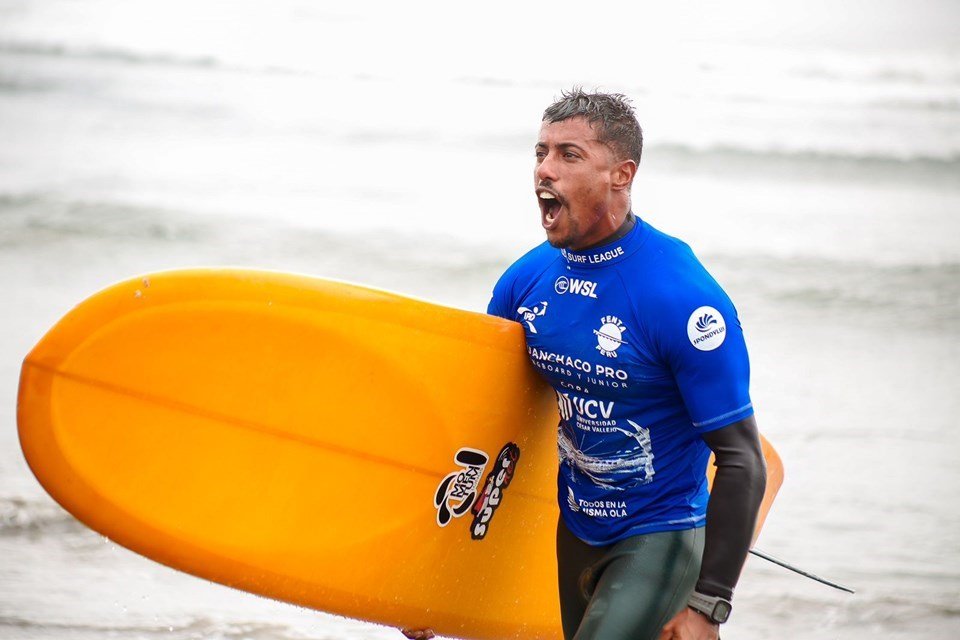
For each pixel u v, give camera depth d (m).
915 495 24.20
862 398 31.17
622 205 10.20
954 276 44.69
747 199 56.12
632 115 10.25
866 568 20.59
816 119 70.50
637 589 10.28
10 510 20.58
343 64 78.25
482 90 74.69
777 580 20.09
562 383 10.78
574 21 84.31
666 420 10.36
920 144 65.44
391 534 11.35
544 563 12.68
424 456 11.30
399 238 47.28
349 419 10.88
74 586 18.05
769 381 32.69
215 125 64.69
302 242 46.38
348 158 59.41
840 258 46.59
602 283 10.28
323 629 17.12
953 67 82.56
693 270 9.98
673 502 10.52
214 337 10.20
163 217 47.94
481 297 41.97
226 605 17.77
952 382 32.88
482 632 12.48
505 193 54.59
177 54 78.12
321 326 10.50
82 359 9.83
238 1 87.50
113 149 58.84
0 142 59.12
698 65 81.38
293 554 10.94
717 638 9.71
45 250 43.44
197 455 10.41
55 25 80.75
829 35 86.88
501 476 11.88
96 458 10.05
